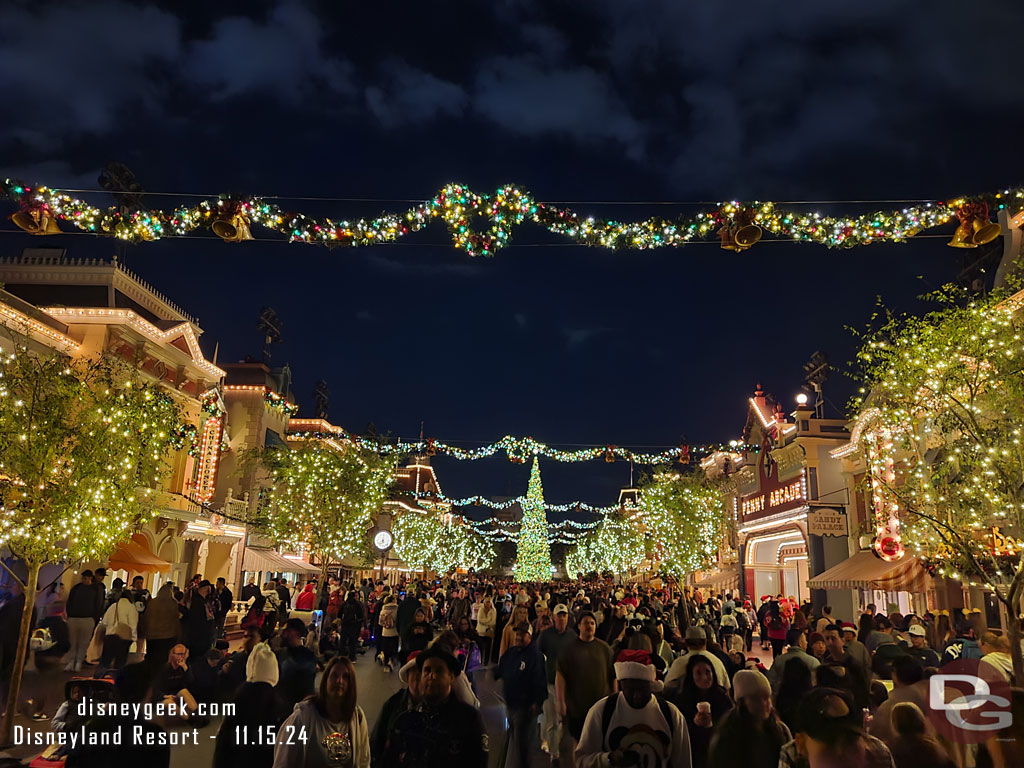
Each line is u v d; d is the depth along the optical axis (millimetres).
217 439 35938
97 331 27188
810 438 35219
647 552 48938
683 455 34688
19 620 13172
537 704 9352
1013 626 11180
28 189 10172
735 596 47781
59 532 11531
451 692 5473
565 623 11039
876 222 10609
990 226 10492
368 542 37469
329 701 5566
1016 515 12320
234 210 10625
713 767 5410
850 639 10734
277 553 43719
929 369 12930
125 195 10656
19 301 24562
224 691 9758
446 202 10906
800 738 4605
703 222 10875
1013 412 12336
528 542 92688
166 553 31969
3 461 11273
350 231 10906
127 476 12977
